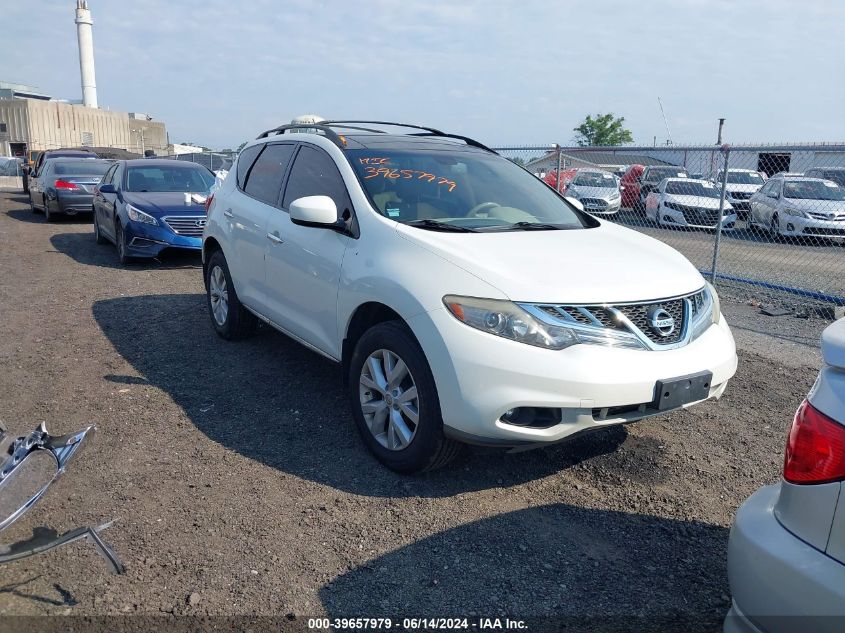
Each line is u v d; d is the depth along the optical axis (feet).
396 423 12.57
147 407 15.81
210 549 10.52
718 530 11.43
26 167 84.02
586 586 9.91
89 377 17.70
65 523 11.10
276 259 16.35
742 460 13.92
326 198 14.14
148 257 33.94
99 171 55.06
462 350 11.12
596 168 53.47
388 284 12.39
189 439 14.21
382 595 9.62
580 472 13.25
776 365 20.04
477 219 14.51
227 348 20.07
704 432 15.20
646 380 11.14
